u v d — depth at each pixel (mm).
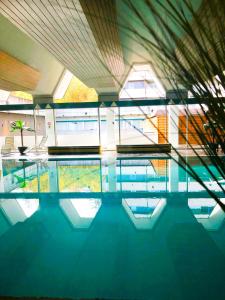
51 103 12180
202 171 6582
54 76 12422
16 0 4059
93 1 3789
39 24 4941
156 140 11391
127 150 11633
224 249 2891
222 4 529
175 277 2352
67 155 11562
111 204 4715
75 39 5676
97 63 7758
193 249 2896
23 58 9180
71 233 3451
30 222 3898
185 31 550
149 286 2225
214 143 624
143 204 4660
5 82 9773
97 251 2922
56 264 2641
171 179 6543
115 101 11766
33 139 14945
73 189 5922
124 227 3607
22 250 2986
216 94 576
